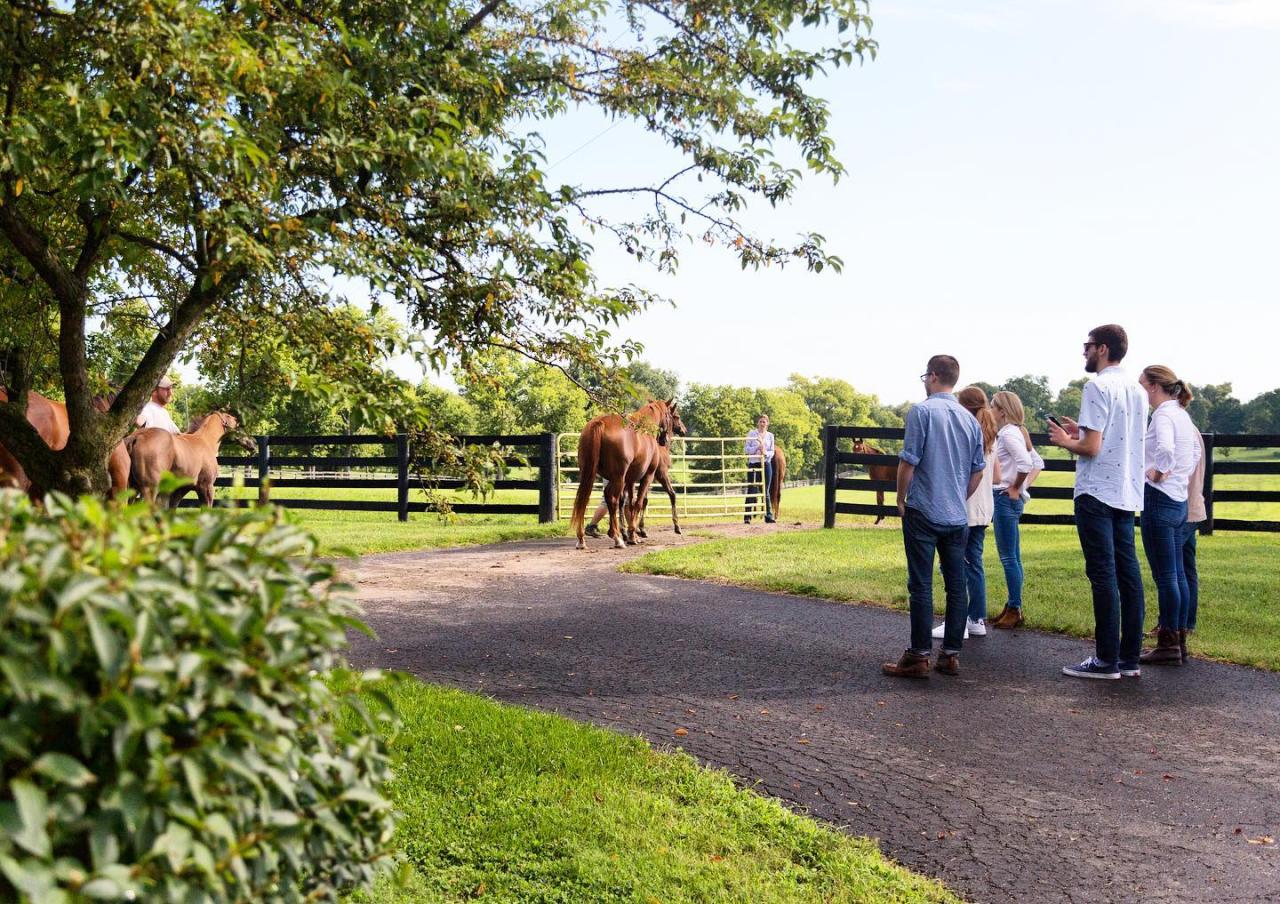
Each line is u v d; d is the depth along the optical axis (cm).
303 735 178
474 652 643
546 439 1562
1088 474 584
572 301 482
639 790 382
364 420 412
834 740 465
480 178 470
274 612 158
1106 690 561
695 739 463
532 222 491
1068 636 713
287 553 172
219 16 365
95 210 463
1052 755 446
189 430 1079
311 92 393
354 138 419
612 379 505
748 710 514
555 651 649
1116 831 361
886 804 385
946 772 423
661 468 1480
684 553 1152
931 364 603
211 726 145
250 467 1680
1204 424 9888
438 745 420
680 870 312
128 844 136
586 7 656
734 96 600
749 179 623
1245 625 713
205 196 429
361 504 1595
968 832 359
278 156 415
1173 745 462
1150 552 629
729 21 621
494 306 469
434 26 490
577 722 481
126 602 132
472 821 344
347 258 400
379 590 891
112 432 489
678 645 671
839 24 601
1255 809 384
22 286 536
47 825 128
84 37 355
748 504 1795
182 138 348
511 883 301
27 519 152
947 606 599
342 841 173
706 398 10731
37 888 116
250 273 416
